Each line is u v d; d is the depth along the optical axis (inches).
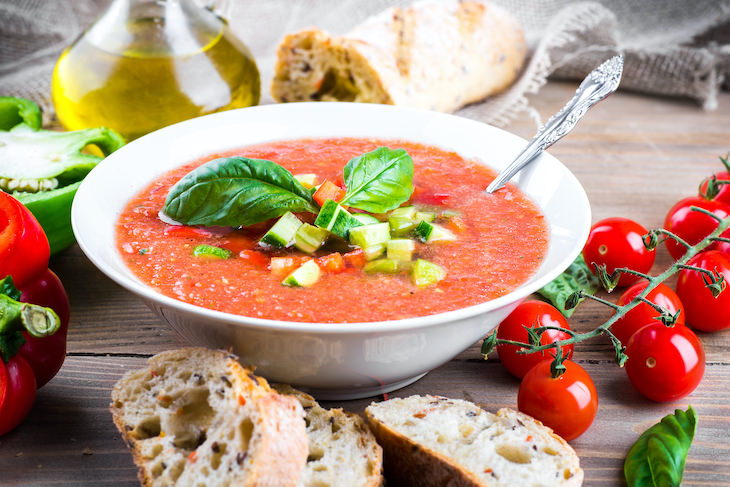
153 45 27.4
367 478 19.8
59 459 21.0
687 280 24.4
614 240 25.5
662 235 26.9
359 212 23.6
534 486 19.7
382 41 31.4
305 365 20.6
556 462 20.3
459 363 23.6
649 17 36.0
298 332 19.5
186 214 22.8
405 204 24.1
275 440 19.0
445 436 20.6
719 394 22.9
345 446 20.4
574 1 36.6
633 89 36.2
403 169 23.6
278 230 22.5
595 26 34.8
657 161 31.7
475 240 22.9
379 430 20.6
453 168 25.6
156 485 19.6
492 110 33.6
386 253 22.5
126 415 20.6
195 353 20.6
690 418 21.2
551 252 22.4
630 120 34.3
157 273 21.9
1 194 22.4
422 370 21.6
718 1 35.4
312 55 31.0
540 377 21.5
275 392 19.7
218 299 21.2
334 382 21.3
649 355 22.2
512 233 23.1
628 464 20.8
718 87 36.5
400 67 31.3
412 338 20.1
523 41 35.0
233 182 22.6
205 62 27.9
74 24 35.3
